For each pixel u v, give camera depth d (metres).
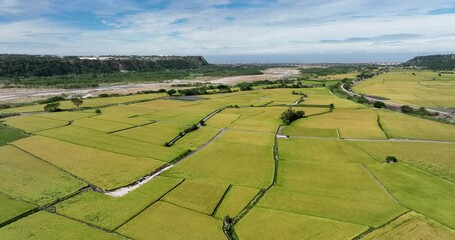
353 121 97.00
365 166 60.03
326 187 51.12
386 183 52.41
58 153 67.69
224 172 57.69
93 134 82.44
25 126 90.88
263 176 55.72
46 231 38.84
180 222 40.78
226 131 87.25
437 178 54.59
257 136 81.75
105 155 66.50
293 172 57.56
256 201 46.50
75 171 58.25
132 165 61.22
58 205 45.56
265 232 38.28
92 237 37.53
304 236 37.44
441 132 84.88
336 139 78.88
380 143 75.19
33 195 48.72
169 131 86.94
